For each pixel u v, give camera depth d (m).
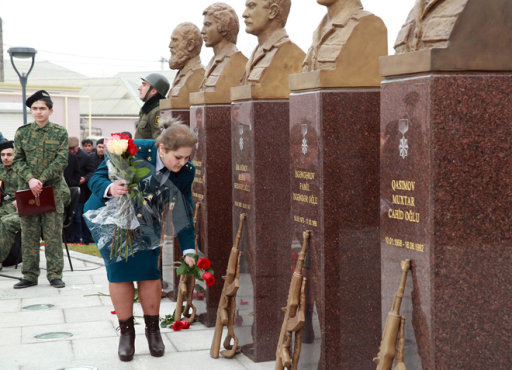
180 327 5.04
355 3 3.47
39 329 5.10
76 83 50.75
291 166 3.70
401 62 2.67
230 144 5.07
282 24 4.24
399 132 2.74
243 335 4.42
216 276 5.11
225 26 5.06
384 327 2.87
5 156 7.65
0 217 7.53
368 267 3.48
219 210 5.08
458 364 2.62
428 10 2.64
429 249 2.59
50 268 6.75
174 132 3.83
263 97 4.12
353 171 3.42
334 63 3.36
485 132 2.57
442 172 2.55
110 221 3.99
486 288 2.62
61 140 6.60
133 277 4.23
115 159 3.90
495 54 2.54
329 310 3.45
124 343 4.29
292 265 3.73
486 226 2.60
